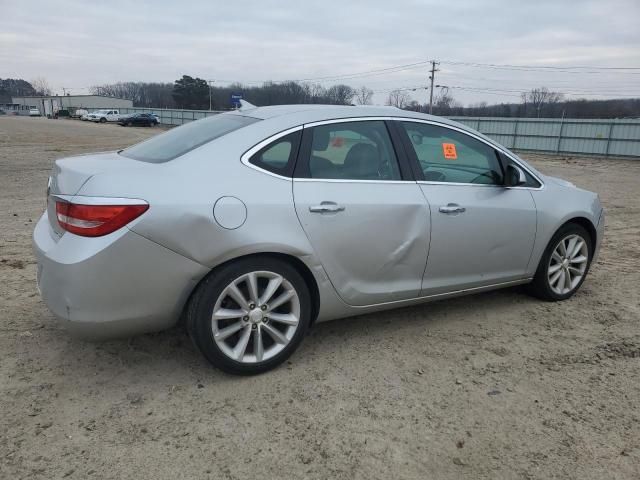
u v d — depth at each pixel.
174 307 2.97
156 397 2.99
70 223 2.78
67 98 103.00
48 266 2.83
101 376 3.18
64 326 2.86
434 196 3.69
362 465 2.50
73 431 2.66
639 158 27.73
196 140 3.31
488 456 2.59
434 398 3.07
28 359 3.34
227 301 3.09
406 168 3.66
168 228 2.80
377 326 4.04
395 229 3.50
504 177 4.11
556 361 3.56
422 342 3.79
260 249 3.02
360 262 3.43
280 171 3.19
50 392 2.99
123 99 111.00
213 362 3.08
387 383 3.22
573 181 16.34
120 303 2.82
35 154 18.38
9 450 2.50
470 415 2.92
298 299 3.26
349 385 3.18
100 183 2.79
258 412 2.88
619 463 2.56
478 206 3.89
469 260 3.93
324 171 3.34
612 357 3.64
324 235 3.24
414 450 2.62
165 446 2.58
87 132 36.25
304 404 2.97
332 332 3.91
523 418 2.90
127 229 2.74
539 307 4.52
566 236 4.56
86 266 2.71
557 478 2.45
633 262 6.12
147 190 2.82
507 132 32.94
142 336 3.71
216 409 2.89
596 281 5.32
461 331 3.99
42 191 10.20
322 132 3.41
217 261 2.94
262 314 3.17
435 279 3.82
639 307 4.59
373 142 3.59
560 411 2.98
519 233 4.17
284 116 3.39
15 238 6.32
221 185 2.98
